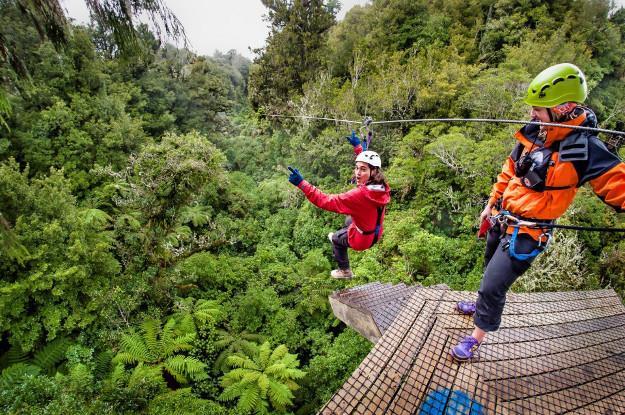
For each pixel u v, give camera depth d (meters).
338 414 2.23
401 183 11.97
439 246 9.64
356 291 4.31
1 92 2.64
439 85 13.73
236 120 28.50
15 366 7.24
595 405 2.38
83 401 4.99
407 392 2.37
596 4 21.91
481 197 10.84
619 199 1.75
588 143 1.83
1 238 2.90
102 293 8.46
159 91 19.92
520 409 2.30
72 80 13.52
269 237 13.70
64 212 8.82
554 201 2.01
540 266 8.55
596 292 3.97
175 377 7.74
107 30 2.91
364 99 15.14
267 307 9.93
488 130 12.53
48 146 12.50
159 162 8.72
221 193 15.34
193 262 11.02
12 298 7.70
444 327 2.95
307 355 9.60
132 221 10.51
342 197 2.67
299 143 15.74
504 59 17.89
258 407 7.26
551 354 2.84
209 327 9.20
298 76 19.39
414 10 20.91
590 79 17.95
